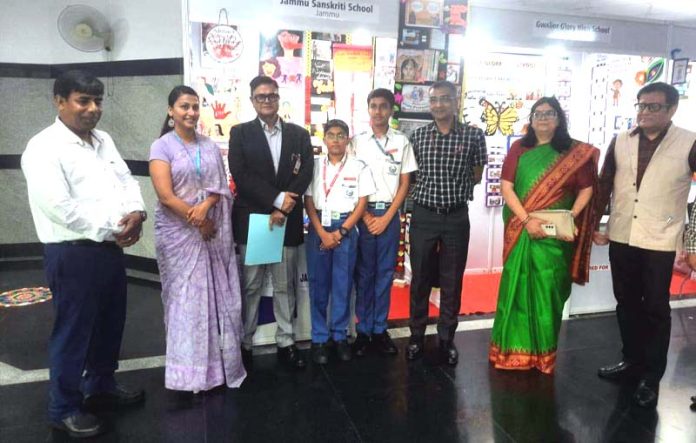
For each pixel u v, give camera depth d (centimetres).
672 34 367
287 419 223
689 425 221
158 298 391
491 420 224
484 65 410
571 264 266
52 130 195
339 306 281
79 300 201
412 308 287
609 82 430
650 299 238
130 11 405
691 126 442
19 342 304
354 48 354
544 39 341
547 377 264
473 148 270
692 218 225
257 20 276
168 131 243
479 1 362
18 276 431
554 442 208
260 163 250
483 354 291
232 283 248
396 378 262
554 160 254
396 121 334
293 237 264
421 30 324
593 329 333
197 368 238
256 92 245
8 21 437
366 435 212
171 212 232
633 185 241
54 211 186
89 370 230
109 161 215
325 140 271
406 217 394
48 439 208
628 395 246
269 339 300
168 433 213
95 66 434
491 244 444
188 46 274
